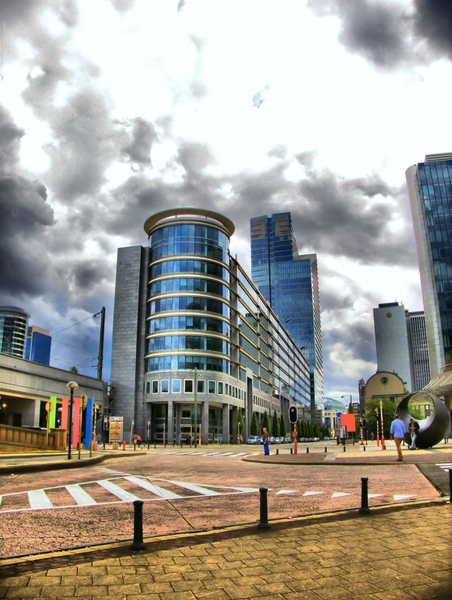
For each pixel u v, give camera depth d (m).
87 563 6.14
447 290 122.94
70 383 24.27
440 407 30.34
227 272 84.62
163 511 10.16
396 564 6.03
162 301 79.00
